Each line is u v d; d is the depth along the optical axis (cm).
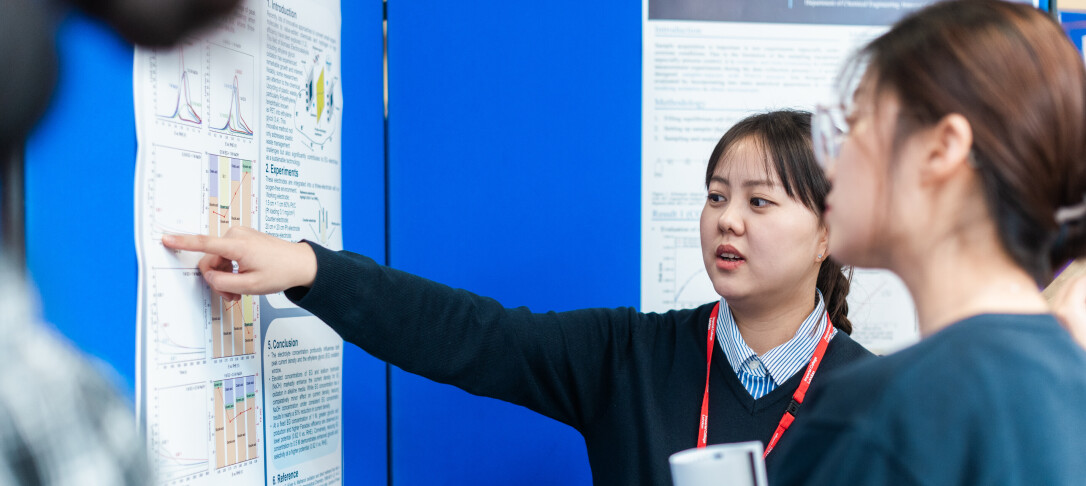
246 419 95
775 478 52
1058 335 49
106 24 30
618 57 150
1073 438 44
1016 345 47
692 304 152
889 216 52
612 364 118
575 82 148
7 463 30
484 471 144
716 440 109
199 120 87
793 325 113
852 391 50
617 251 150
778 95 154
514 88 146
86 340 72
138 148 78
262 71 99
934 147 50
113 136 75
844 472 46
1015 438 44
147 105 79
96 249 73
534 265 147
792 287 110
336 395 118
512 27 146
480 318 108
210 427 89
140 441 36
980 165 49
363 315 97
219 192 91
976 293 51
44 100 30
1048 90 48
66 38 31
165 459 81
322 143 115
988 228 51
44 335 35
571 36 148
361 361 127
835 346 112
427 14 143
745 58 153
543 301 147
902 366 48
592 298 149
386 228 141
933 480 44
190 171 86
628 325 122
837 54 155
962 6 53
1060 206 50
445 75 144
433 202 143
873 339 158
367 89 132
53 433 31
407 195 142
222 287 86
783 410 108
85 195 71
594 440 119
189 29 31
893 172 52
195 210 87
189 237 83
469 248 145
